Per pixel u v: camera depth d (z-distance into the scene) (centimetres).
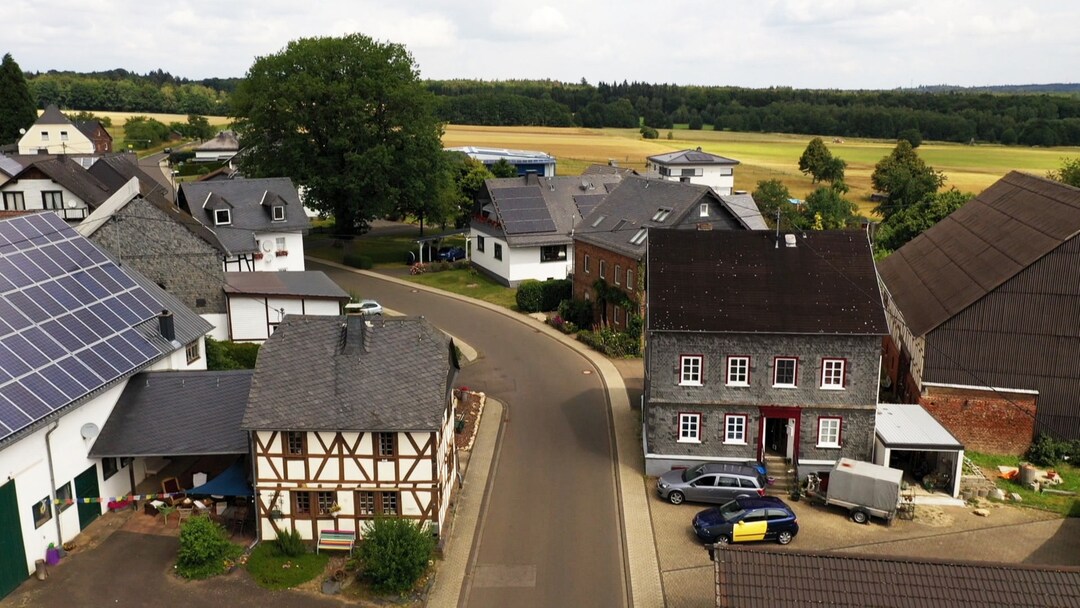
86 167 8781
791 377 3725
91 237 4944
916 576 2214
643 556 3180
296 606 2795
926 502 3572
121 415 3331
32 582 2834
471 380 5025
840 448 3744
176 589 2847
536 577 3027
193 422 3344
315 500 3123
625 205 6238
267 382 3164
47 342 3191
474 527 3372
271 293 5253
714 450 3825
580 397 4788
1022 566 2233
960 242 4928
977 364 3966
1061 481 3706
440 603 2867
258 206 6869
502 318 6331
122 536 3139
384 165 7700
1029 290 3856
